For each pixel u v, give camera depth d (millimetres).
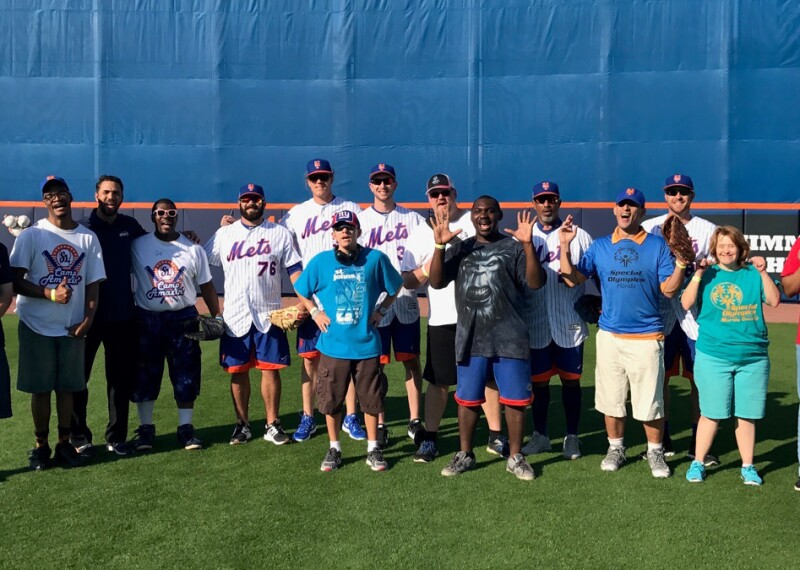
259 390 7094
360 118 14242
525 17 13867
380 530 3922
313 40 14219
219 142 14391
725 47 13391
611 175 13828
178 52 14336
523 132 14000
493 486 4562
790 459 5047
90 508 4227
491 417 5188
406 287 5172
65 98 14438
